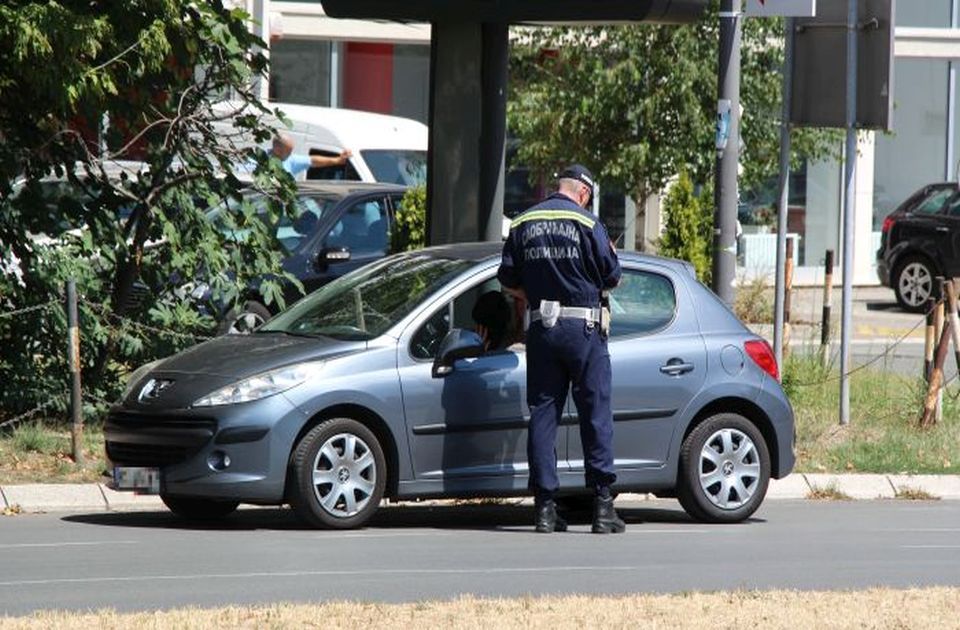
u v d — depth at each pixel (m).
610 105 70.38
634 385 33.56
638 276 34.47
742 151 72.19
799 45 45.03
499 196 44.50
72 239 42.38
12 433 40.22
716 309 34.88
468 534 32.56
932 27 93.69
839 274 91.75
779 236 45.91
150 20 40.53
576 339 31.88
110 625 22.08
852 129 44.75
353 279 35.06
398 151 69.62
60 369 42.03
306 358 31.95
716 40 69.88
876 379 51.34
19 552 29.52
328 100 86.38
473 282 33.31
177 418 31.64
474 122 44.16
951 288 47.09
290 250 51.19
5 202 41.69
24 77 39.88
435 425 32.34
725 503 34.59
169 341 42.88
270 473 31.28
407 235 53.41
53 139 42.00
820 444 44.25
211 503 34.22
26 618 22.72
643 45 70.00
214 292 43.09
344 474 31.95
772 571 28.53
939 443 44.56
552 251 31.81
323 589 25.91
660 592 25.98
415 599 25.09
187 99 42.50
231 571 27.55
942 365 46.59
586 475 32.78
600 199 86.56
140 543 30.66
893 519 36.56
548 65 72.69
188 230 43.03
